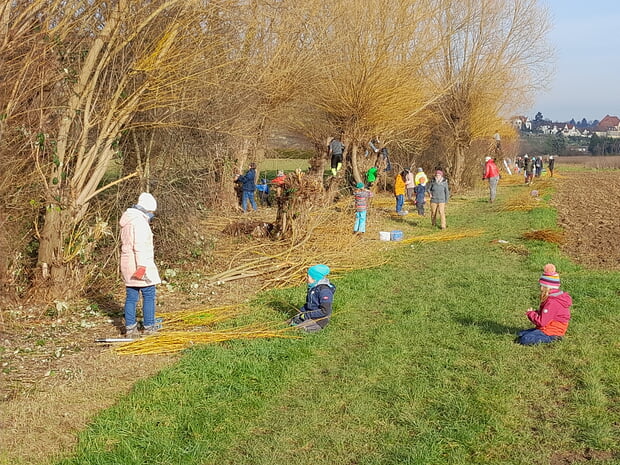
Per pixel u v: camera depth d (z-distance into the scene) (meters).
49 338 7.70
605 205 25.22
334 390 6.04
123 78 9.37
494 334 7.67
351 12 21.44
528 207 23.03
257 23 12.34
